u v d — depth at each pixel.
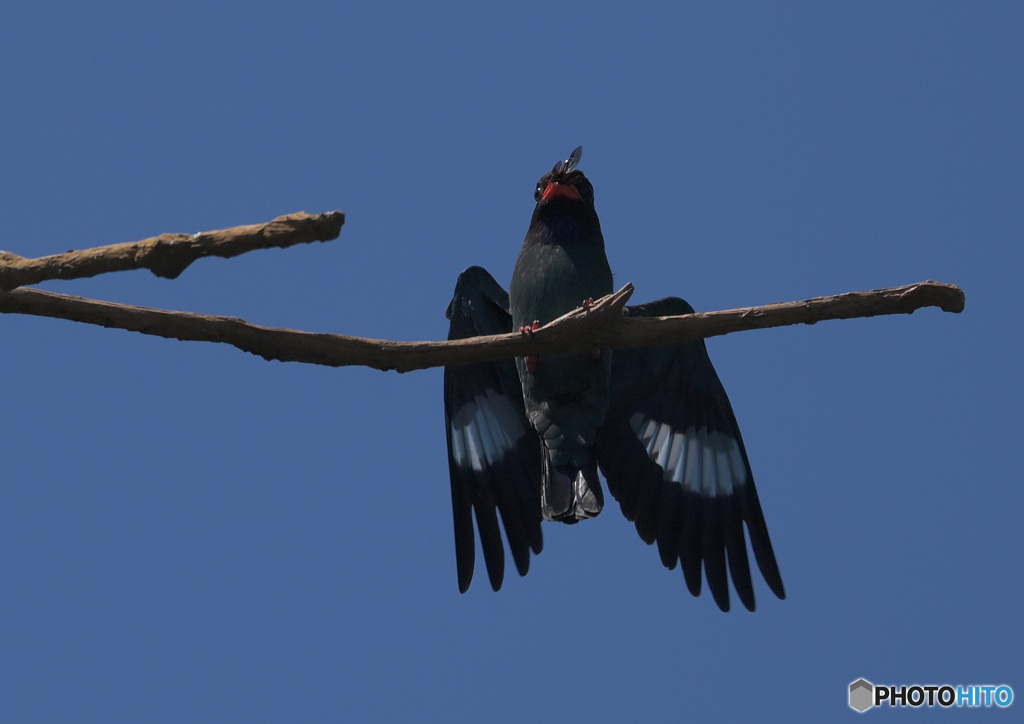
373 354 9.77
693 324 10.27
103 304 8.95
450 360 10.08
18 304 8.71
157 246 7.35
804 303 10.16
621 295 10.03
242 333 9.27
